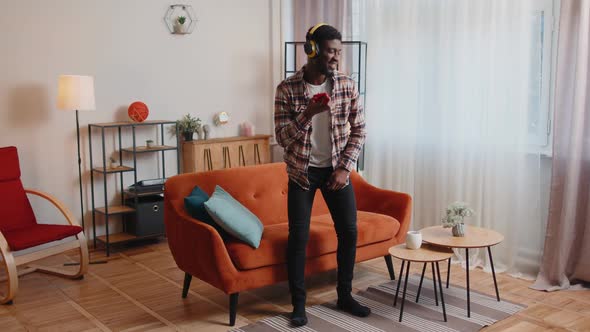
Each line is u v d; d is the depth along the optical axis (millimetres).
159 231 4652
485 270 3938
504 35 3842
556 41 3633
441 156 4316
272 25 5500
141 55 4797
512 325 3025
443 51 4230
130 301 3434
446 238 3195
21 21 4238
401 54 4543
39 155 4395
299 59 5539
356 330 2955
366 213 3752
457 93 4156
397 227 3672
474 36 4020
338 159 2998
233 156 5102
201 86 5145
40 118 4375
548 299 3398
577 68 3359
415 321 3062
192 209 3146
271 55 5539
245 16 5340
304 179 2945
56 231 3621
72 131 4527
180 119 5051
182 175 3389
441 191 4344
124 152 4805
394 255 3047
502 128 3895
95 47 4566
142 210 4559
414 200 4578
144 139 4883
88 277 3889
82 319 3170
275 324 3043
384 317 3117
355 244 3133
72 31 4453
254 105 5488
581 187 3514
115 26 4648
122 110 4738
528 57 3736
